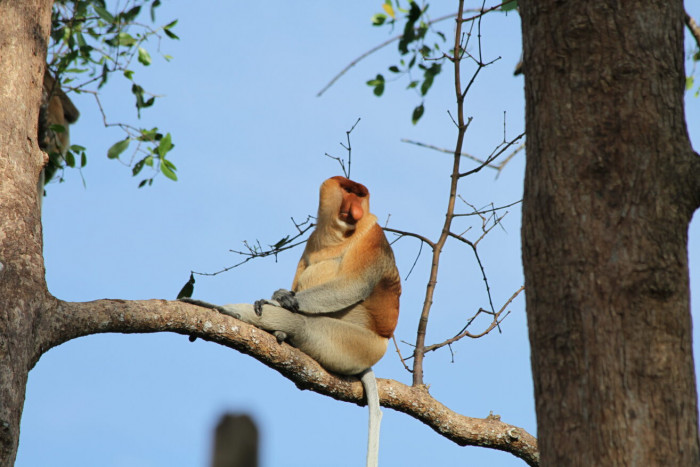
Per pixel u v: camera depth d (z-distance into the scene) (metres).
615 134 5.75
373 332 11.30
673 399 5.27
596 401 5.29
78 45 14.15
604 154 5.72
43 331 7.99
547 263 5.70
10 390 7.36
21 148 9.05
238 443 2.18
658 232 5.57
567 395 5.40
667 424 5.21
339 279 11.32
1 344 7.46
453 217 11.42
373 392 10.38
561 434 5.37
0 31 9.45
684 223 5.69
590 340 5.41
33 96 9.52
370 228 11.80
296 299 10.88
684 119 5.97
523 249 5.93
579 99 5.88
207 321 9.09
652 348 5.34
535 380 5.66
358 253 11.52
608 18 5.97
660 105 5.84
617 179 5.66
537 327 5.68
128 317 8.52
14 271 7.92
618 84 5.84
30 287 7.94
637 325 5.38
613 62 5.89
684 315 5.51
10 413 7.29
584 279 5.53
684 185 5.69
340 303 11.11
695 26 9.25
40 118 14.13
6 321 7.58
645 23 5.99
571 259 5.60
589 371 5.36
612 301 5.43
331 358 10.71
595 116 5.82
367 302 11.43
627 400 5.24
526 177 6.05
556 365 5.50
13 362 7.47
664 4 6.10
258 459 2.18
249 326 9.48
